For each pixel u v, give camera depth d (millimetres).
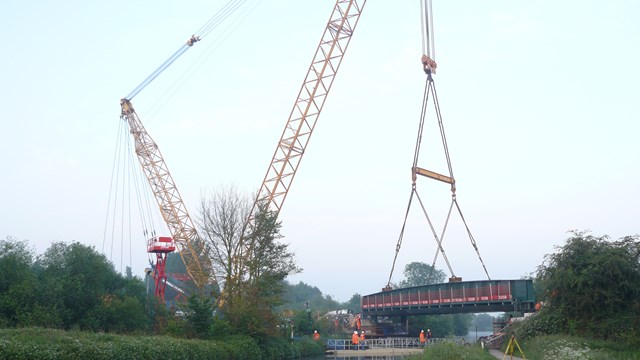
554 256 55188
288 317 91375
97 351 30641
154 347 37656
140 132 106188
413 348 86750
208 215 62875
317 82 89750
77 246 56000
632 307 48688
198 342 46281
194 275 85000
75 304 52500
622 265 50812
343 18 90062
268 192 88875
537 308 71000
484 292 81438
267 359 60188
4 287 47688
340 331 117375
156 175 105438
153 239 95375
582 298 51719
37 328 35344
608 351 42688
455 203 90688
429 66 84500
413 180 87500
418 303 90500
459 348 49750
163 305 67375
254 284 60594
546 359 41500
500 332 71938
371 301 103375
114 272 64688
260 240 61750
